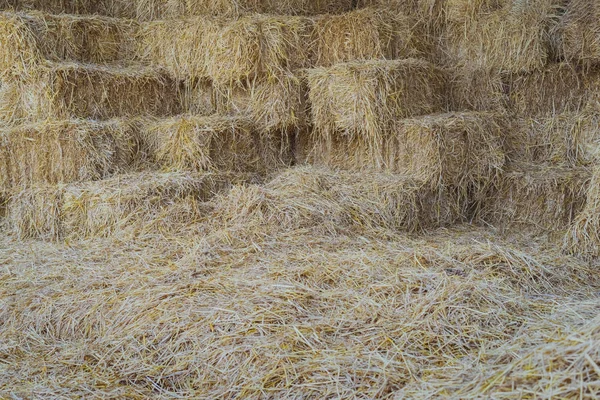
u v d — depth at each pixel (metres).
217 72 4.93
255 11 5.29
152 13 5.65
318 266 3.25
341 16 4.84
